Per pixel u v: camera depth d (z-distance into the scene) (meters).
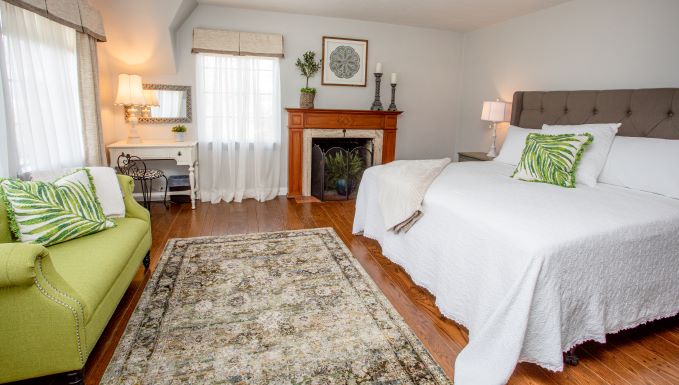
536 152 2.60
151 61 4.00
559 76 3.74
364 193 3.22
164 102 4.23
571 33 3.58
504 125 4.48
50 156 2.53
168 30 3.77
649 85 2.95
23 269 1.25
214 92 4.27
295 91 4.62
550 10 3.80
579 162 2.54
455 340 1.86
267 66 4.45
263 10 4.32
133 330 1.85
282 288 2.31
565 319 1.57
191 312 2.02
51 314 1.33
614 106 3.02
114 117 4.09
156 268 2.55
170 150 3.87
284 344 1.77
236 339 1.80
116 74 4.03
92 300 1.49
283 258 2.77
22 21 2.29
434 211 2.19
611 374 1.64
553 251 1.50
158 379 1.53
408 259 2.46
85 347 1.43
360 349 1.75
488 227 1.74
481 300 1.70
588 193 2.20
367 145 4.99
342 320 1.98
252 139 4.52
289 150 4.63
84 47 3.04
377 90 4.76
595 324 1.64
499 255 1.64
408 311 2.12
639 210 1.85
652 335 1.93
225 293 2.23
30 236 1.75
